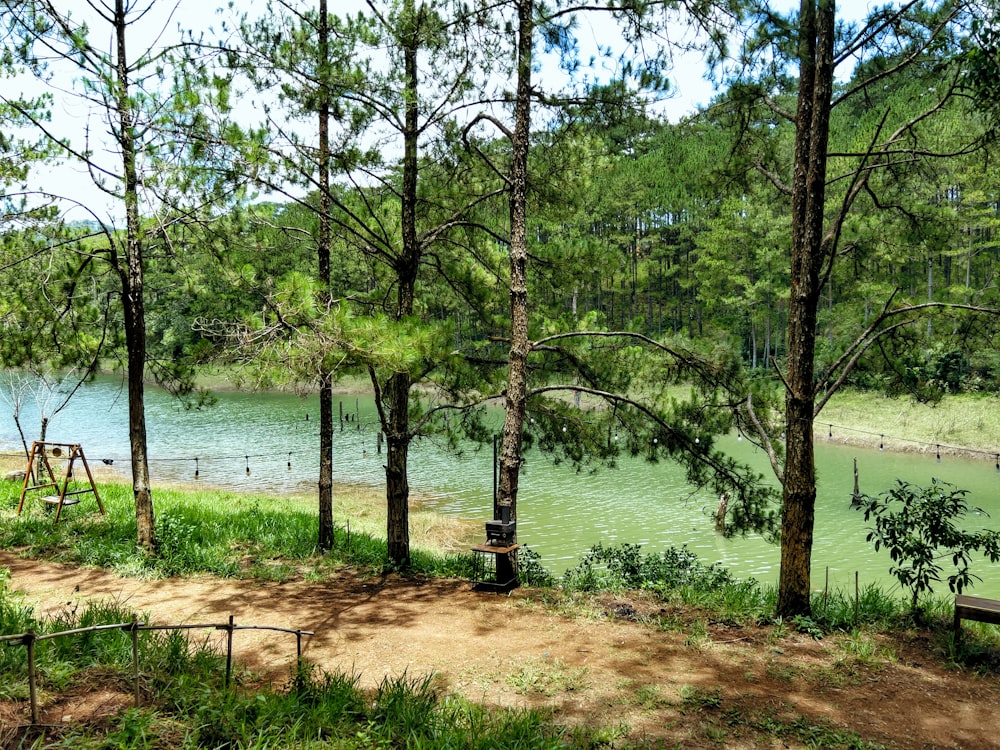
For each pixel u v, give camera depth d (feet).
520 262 35.14
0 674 17.44
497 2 32.14
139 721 15.48
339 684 20.58
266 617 30.01
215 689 19.26
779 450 34.81
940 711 20.97
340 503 74.64
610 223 180.55
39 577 34.88
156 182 33.32
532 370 40.37
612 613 30.17
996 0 24.08
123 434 124.36
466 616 30.22
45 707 16.35
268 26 32.24
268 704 18.03
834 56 28.50
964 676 23.57
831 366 30.09
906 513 28.63
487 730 18.75
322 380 28.96
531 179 38.04
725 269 151.33
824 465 95.96
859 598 31.30
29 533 42.42
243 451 109.29
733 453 104.17
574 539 61.87
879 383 32.78
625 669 24.03
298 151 34.04
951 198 114.62
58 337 41.63
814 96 28.50
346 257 50.24
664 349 36.76
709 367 36.06
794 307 28.99
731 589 33.99
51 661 19.06
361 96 33.60
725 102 32.24
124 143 33.76
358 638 27.43
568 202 39.09
